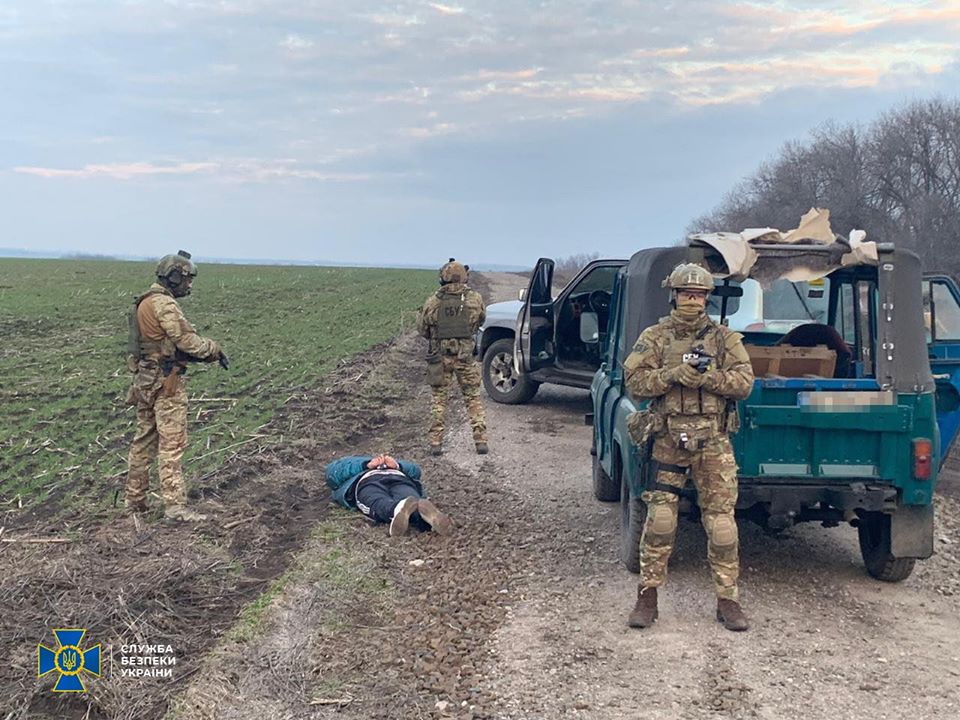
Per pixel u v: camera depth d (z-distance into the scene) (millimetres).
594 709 4746
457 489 9023
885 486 6117
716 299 8320
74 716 4684
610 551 7227
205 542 7086
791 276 6320
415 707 4770
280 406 13031
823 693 4945
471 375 10586
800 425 6062
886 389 6062
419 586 6469
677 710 4742
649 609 5793
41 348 18734
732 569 5766
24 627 5406
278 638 5441
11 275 41344
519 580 6590
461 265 10555
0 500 8336
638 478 6285
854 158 46969
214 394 13859
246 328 23359
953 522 8305
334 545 7055
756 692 4938
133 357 7609
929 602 6336
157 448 7871
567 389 15812
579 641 5559
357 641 5551
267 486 8844
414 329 23469
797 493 6078
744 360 5598
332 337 21594
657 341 5684
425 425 12391
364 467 8266
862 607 6215
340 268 59000
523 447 11078
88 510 7934
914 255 6168
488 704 4793
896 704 4840
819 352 6719
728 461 5680
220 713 4703
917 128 44031
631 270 7473
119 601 5688
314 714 4715
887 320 6102
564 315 13203
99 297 30438
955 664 5344
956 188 43125
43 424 11500
